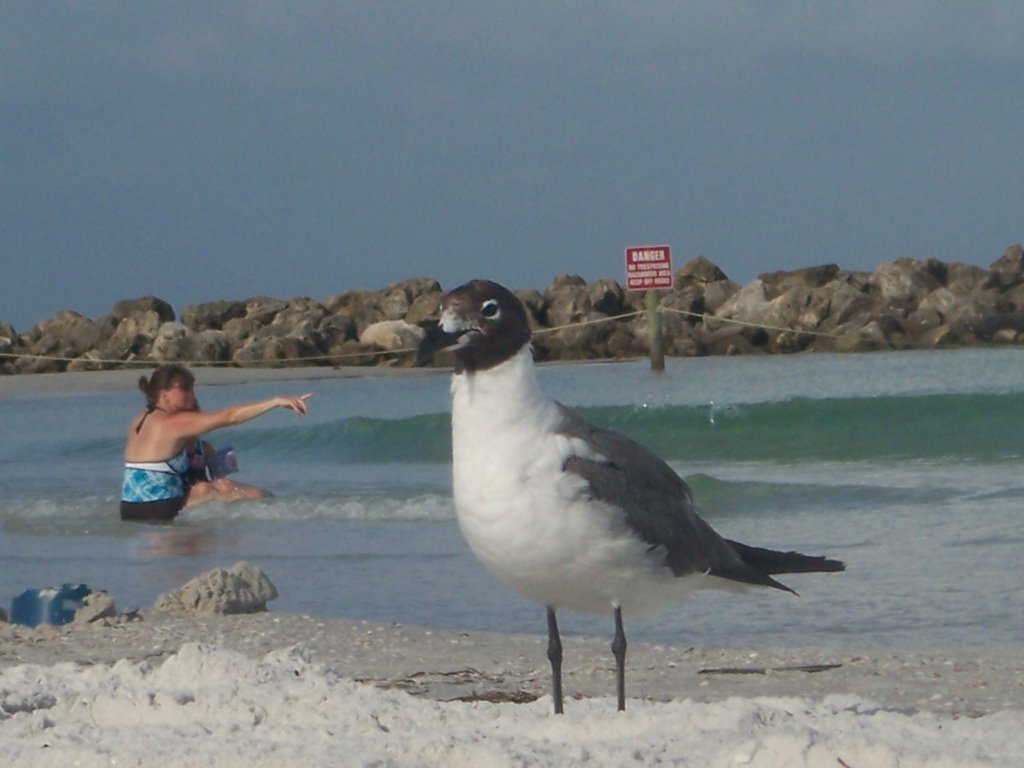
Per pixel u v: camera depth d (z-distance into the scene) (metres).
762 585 6.73
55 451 23.80
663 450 21.47
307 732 5.75
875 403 21.89
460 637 9.29
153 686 6.55
